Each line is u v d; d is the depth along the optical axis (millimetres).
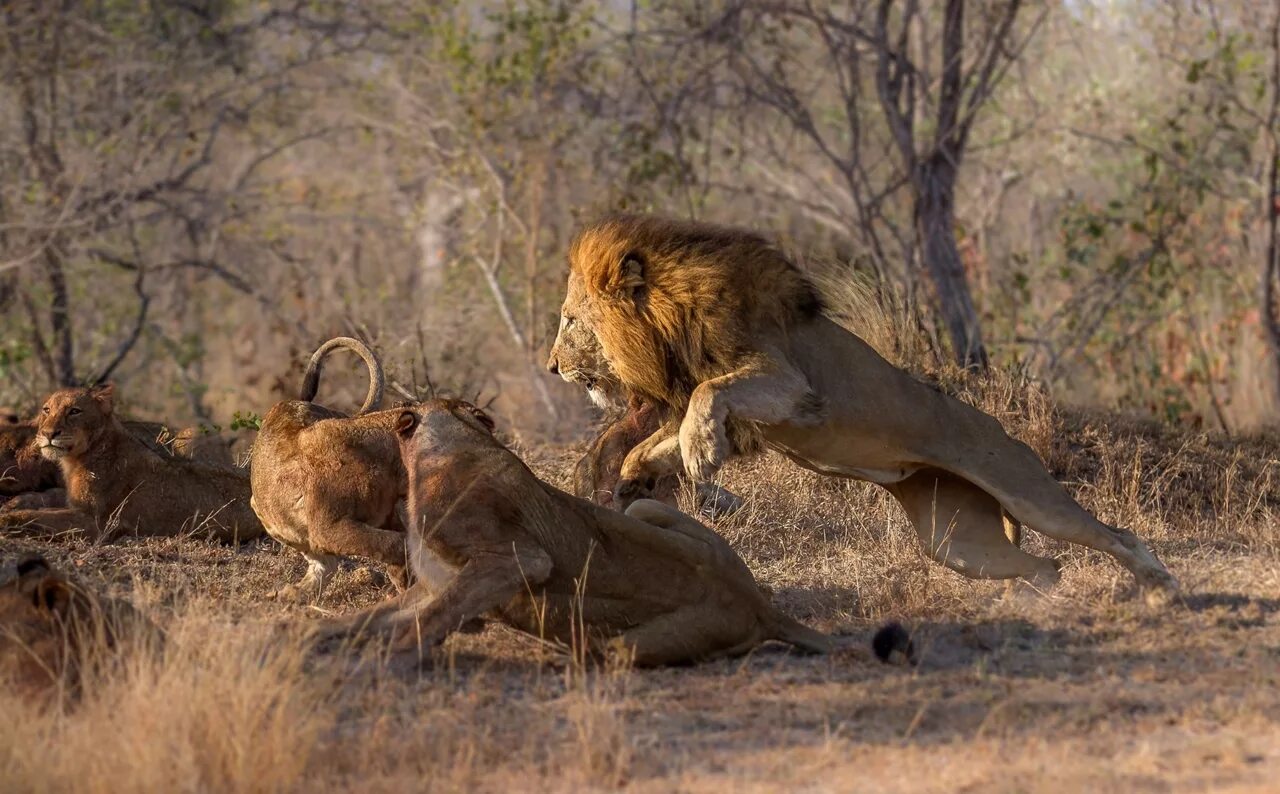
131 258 28047
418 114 28406
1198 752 7637
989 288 26141
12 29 24234
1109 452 14883
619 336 9953
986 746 7738
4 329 24531
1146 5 29766
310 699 8016
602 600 9133
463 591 8812
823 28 21875
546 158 26016
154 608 9852
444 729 7809
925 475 10688
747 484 13984
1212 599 10305
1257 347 23844
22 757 7027
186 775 7027
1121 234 27328
